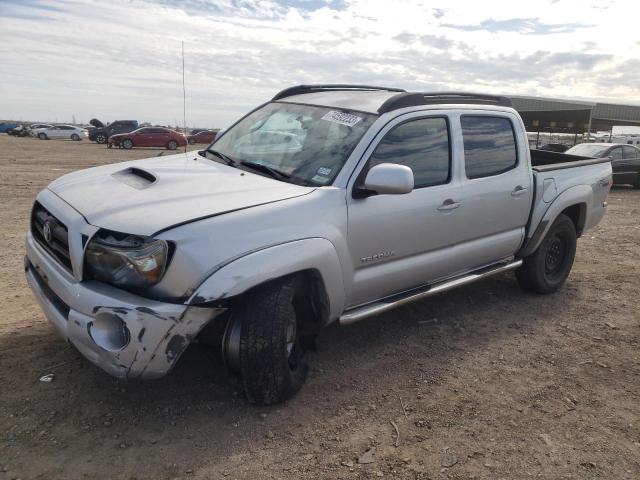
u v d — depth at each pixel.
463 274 4.59
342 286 3.43
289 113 4.24
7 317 4.29
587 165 5.77
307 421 3.14
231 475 2.67
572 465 2.89
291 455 2.84
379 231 3.62
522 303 5.29
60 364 3.56
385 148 3.70
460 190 4.18
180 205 2.96
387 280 3.80
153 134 34.09
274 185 3.40
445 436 3.08
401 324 4.61
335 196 3.38
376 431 3.09
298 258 3.06
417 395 3.50
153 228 2.74
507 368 3.93
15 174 14.81
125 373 2.77
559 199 5.18
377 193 3.48
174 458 2.76
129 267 2.74
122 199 3.05
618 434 3.18
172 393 3.32
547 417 3.33
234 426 3.04
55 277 3.03
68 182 3.61
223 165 3.87
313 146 3.76
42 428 2.92
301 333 3.53
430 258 4.09
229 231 2.87
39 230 3.50
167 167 3.70
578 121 40.72
